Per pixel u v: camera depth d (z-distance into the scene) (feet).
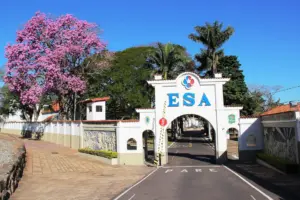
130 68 186.50
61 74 143.43
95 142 114.42
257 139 97.76
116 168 91.76
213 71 154.81
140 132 102.32
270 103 233.55
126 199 47.26
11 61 145.48
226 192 50.62
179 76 104.06
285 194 47.80
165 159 101.86
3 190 43.55
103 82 189.67
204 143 188.44
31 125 191.93
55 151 121.60
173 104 103.86
